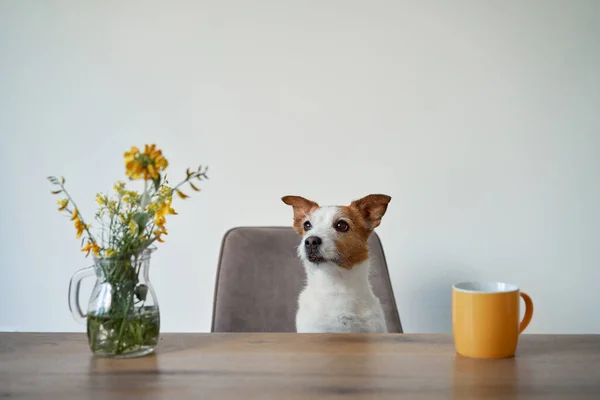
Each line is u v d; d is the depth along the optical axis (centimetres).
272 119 223
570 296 228
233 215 225
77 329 227
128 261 98
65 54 223
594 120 224
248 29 221
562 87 223
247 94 223
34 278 226
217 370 91
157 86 223
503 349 96
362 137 223
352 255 166
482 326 95
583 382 85
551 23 222
